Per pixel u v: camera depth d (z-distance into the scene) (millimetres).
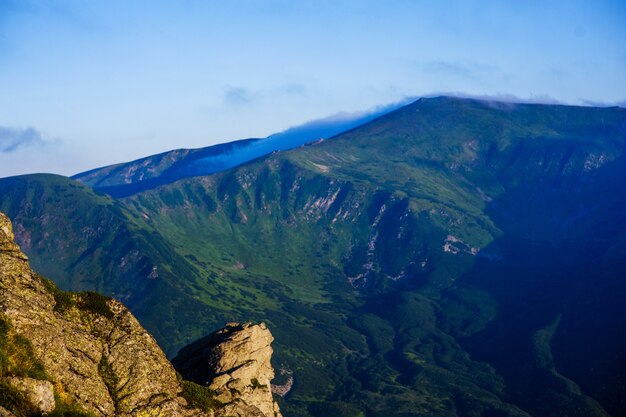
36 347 76812
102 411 77875
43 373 74875
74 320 84812
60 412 72312
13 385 69938
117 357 84375
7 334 75000
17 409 68000
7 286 79875
